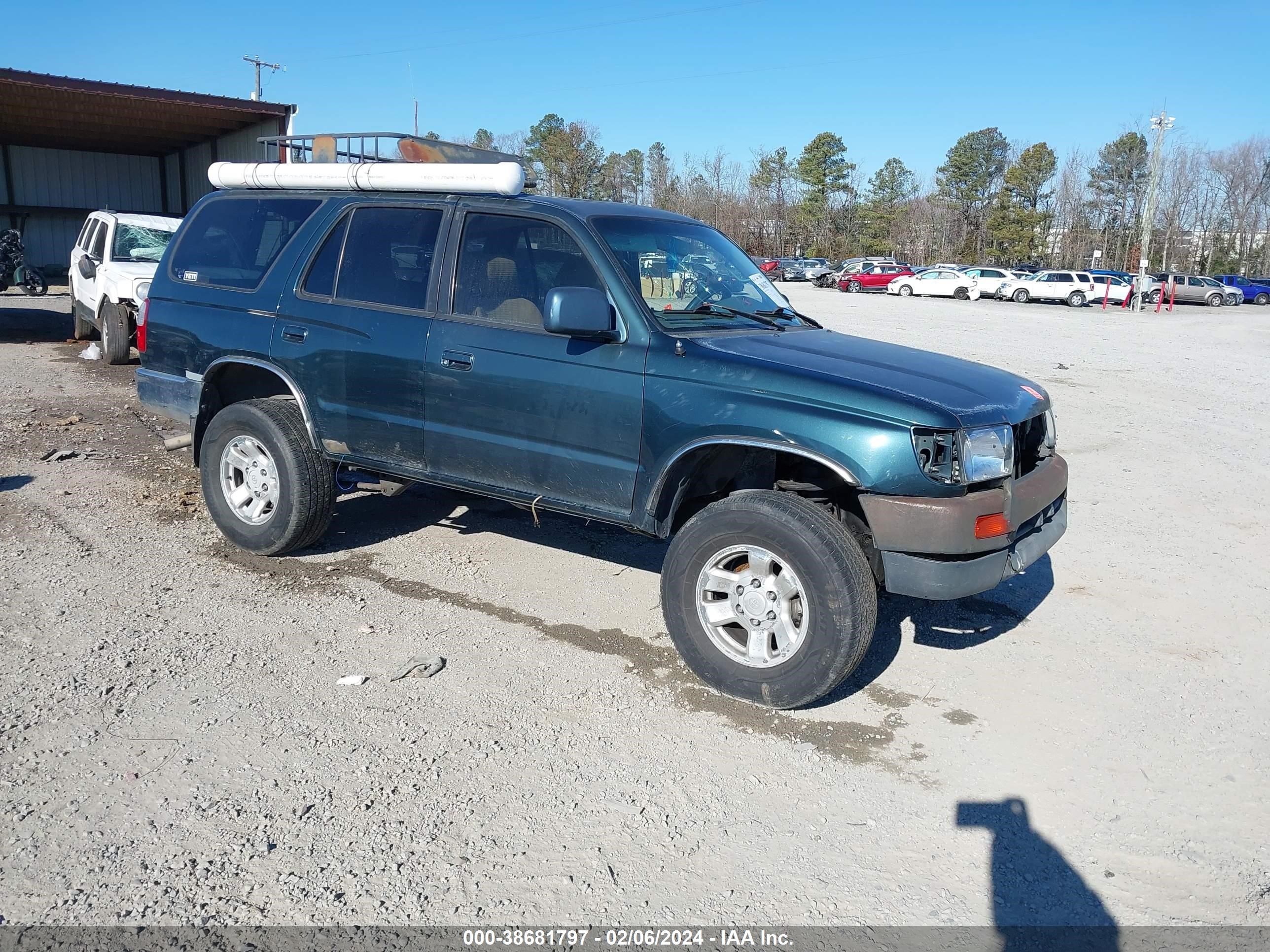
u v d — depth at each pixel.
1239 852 3.14
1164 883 2.98
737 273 5.02
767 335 4.40
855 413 3.64
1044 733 3.87
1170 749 3.78
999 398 3.96
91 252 13.07
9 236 17.19
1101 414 11.09
